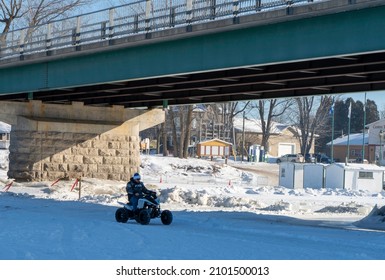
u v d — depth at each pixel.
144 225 26.38
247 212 35.69
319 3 28.41
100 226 25.41
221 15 32.75
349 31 28.39
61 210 34.38
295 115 167.00
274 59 31.22
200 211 35.88
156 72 37.34
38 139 56.91
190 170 88.56
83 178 57.47
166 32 35.38
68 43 42.62
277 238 23.53
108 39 39.41
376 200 50.59
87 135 58.81
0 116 56.31
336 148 148.25
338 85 39.00
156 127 143.38
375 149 132.12
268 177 89.19
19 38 47.88
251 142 158.00
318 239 23.31
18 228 23.91
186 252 18.64
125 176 60.00
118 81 40.06
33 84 46.97
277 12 29.97
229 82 41.25
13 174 56.88
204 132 151.88
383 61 31.16
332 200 49.09
